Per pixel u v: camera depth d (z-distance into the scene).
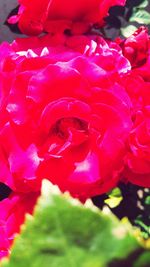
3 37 0.53
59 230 0.08
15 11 0.39
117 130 0.23
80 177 0.22
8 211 0.25
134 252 0.08
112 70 0.25
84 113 0.23
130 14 0.41
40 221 0.08
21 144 0.23
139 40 0.29
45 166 0.23
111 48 0.29
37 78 0.23
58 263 0.08
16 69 0.24
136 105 0.25
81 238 0.08
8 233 0.24
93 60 0.25
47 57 0.24
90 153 0.23
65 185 0.22
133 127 0.24
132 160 0.24
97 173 0.23
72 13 0.28
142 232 0.40
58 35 0.27
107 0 0.28
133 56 0.29
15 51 0.28
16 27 0.39
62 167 0.23
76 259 0.08
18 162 0.23
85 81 0.23
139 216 0.42
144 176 0.25
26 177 0.23
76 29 0.29
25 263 0.08
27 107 0.23
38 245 0.08
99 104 0.23
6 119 0.24
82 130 0.24
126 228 0.08
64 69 0.23
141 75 0.28
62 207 0.08
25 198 0.25
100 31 0.35
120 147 0.23
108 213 0.08
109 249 0.08
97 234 0.08
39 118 0.23
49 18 0.28
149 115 0.25
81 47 0.27
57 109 0.22
